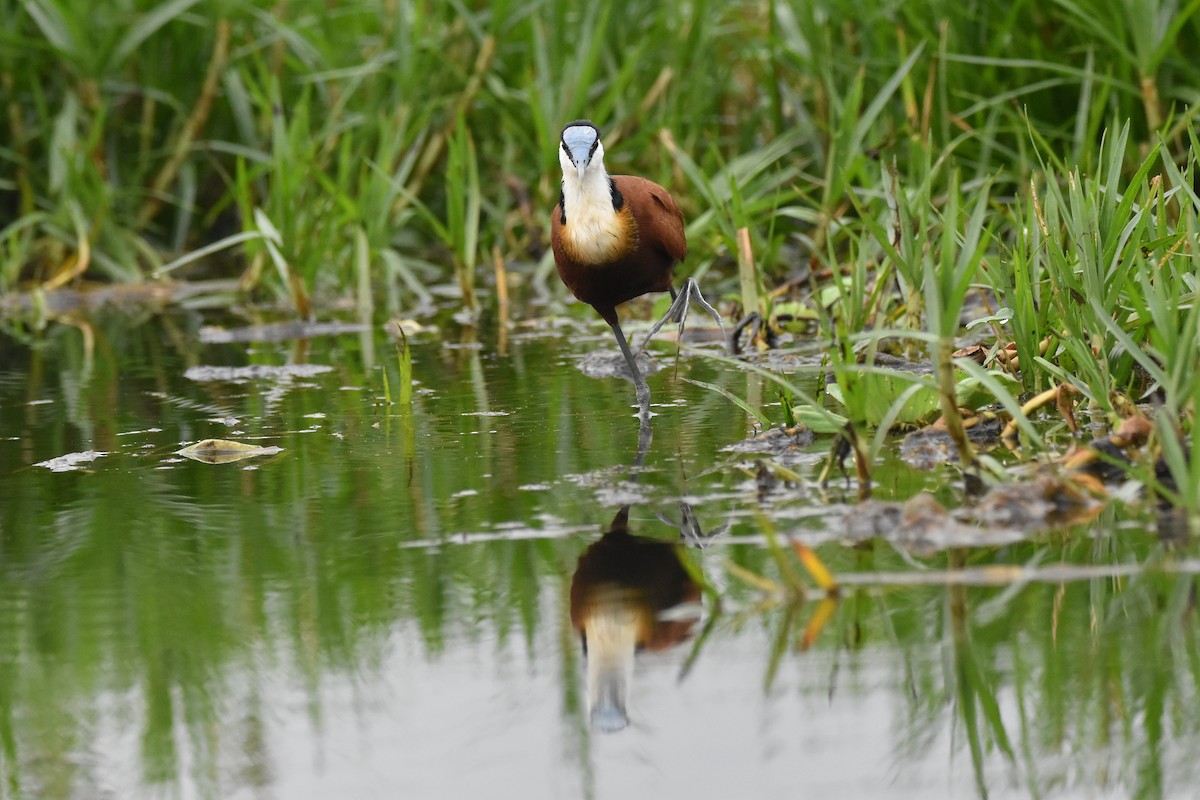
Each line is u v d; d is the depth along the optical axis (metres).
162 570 7.84
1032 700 5.96
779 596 7.04
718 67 19.25
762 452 9.52
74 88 19.31
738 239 13.55
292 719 6.17
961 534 7.62
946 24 14.57
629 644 6.68
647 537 7.95
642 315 15.37
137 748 5.98
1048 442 9.06
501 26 18.61
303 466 9.80
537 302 16.67
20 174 19.02
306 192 17.50
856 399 9.37
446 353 13.86
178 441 10.70
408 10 18.19
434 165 20.06
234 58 19.12
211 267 19.94
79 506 9.11
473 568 7.65
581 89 17.55
